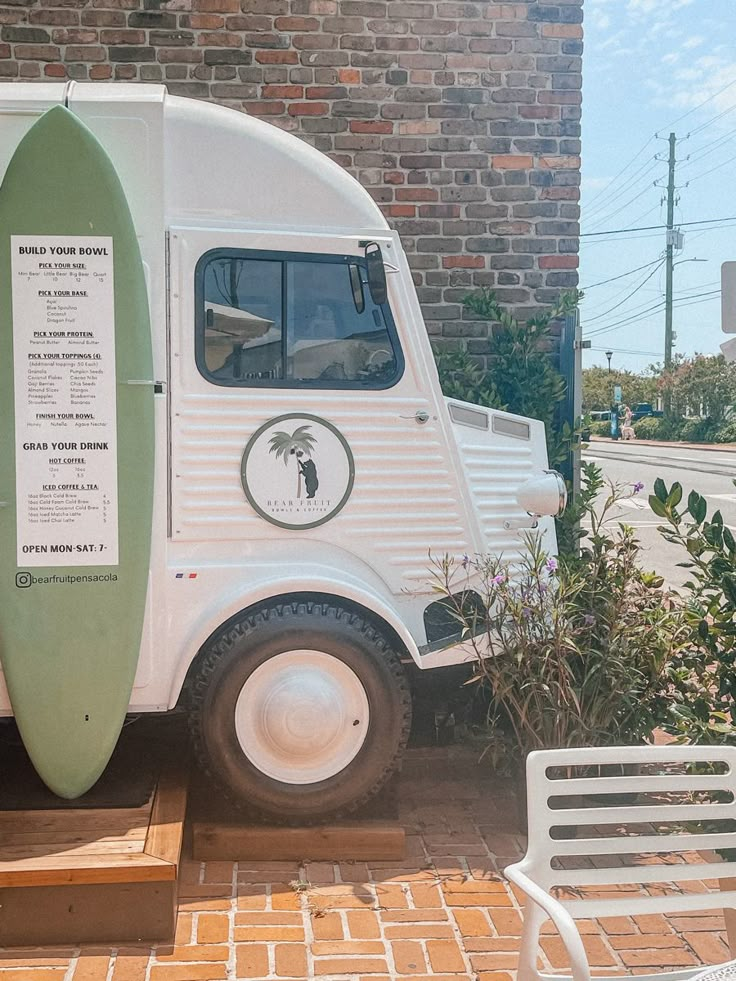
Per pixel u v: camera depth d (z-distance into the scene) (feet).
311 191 13.89
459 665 16.28
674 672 15.39
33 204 12.53
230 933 11.48
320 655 13.46
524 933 7.97
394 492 13.98
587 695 14.67
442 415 14.17
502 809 15.31
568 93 20.12
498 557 14.21
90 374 12.69
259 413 13.50
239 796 13.44
